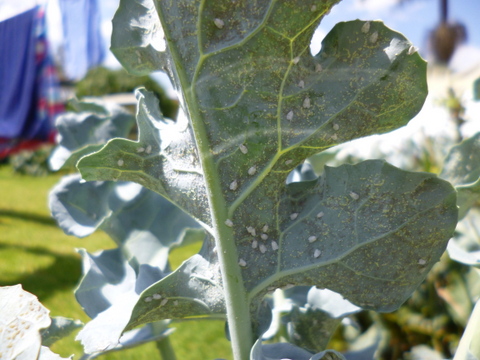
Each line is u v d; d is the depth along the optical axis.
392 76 0.08
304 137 0.09
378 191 0.09
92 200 0.14
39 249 1.05
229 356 0.53
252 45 0.08
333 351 0.09
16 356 0.07
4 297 0.08
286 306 0.13
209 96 0.08
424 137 0.30
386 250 0.09
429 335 0.28
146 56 0.09
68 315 0.62
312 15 0.08
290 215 0.09
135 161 0.09
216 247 0.09
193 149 0.09
